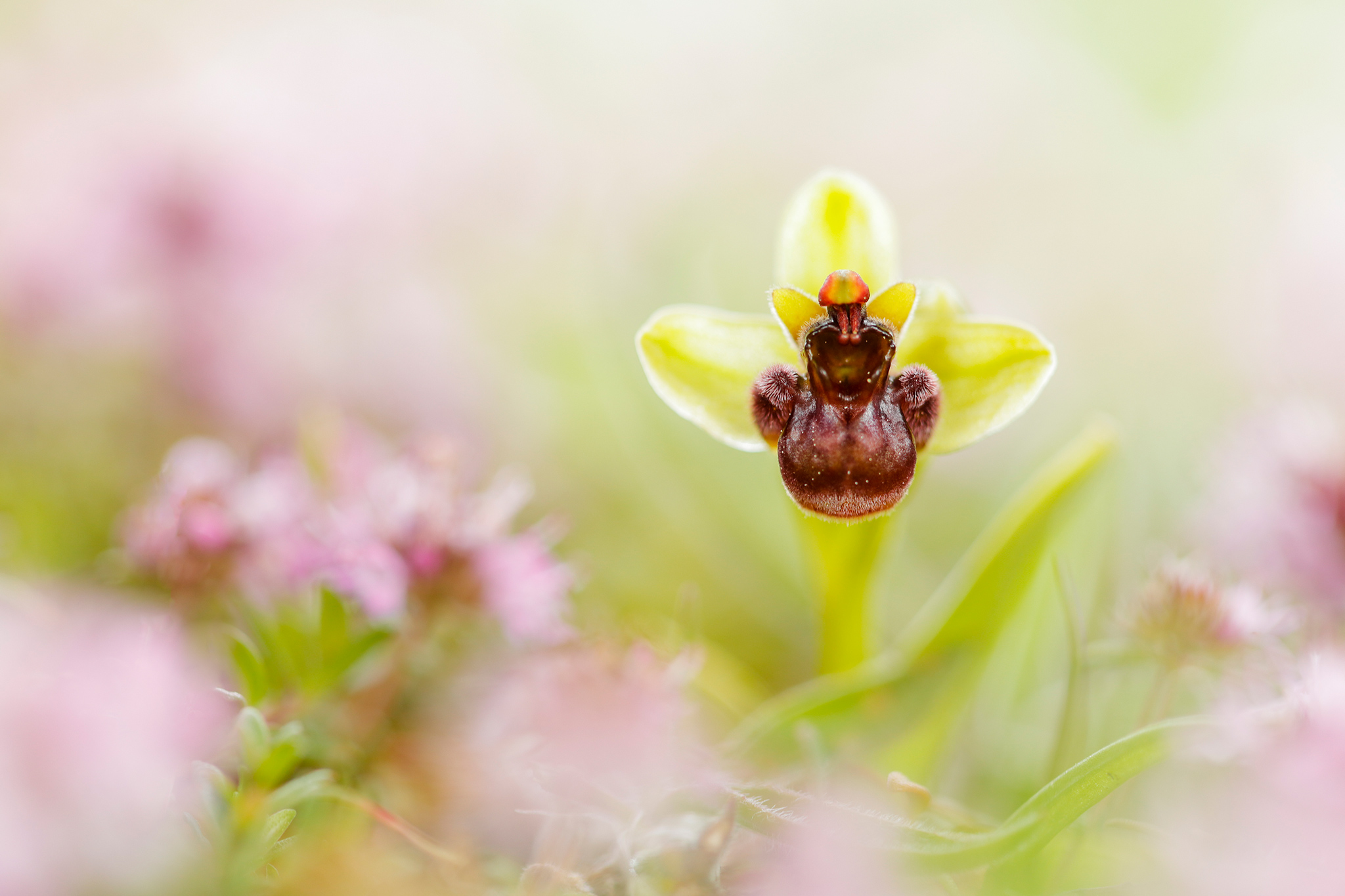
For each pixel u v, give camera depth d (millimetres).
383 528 156
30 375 190
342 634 153
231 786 142
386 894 143
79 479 185
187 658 150
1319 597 166
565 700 149
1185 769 154
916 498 201
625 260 236
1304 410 173
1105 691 166
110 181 196
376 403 203
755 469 188
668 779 148
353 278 205
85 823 136
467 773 153
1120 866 147
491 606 155
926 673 155
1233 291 227
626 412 198
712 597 188
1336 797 141
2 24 218
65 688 138
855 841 140
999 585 155
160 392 194
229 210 198
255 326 198
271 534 159
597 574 187
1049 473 156
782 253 156
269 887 141
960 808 151
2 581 159
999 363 152
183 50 227
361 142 215
